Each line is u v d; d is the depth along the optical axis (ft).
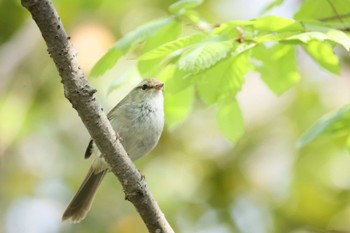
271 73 24.04
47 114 43.11
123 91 39.47
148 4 42.42
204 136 44.73
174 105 24.99
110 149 19.39
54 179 44.32
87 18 40.47
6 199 43.60
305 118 44.60
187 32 36.83
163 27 22.44
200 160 44.24
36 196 44.11
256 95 45.50
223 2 44.24
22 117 40.73
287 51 23.26
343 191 43.19
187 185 43.45
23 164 43.96
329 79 45.01
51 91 42.91
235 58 21.56
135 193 19.92
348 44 17.65
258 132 45.03
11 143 41.27
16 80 41.34
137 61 22.02
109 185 42.63
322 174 43.52
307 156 43.73
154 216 20.26
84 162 44.39
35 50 41.98
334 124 24.53
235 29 20.30
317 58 22.82
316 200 43.24
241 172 44.45
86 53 37.93
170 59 21.24
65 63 17.98
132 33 22.18
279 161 44.73
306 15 23.95
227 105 24.49
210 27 22.66
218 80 22.12
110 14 41.34
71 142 44.55
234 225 43.19
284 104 45.57
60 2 39.22
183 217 42.98
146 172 43.04
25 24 42.32
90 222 42.27
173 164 43.83
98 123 18.93
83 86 18.37
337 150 43.06
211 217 43.45
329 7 23.65
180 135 44.29
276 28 19.26
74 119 44.37
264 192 44.04
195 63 17.12
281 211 43.45
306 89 44.93
